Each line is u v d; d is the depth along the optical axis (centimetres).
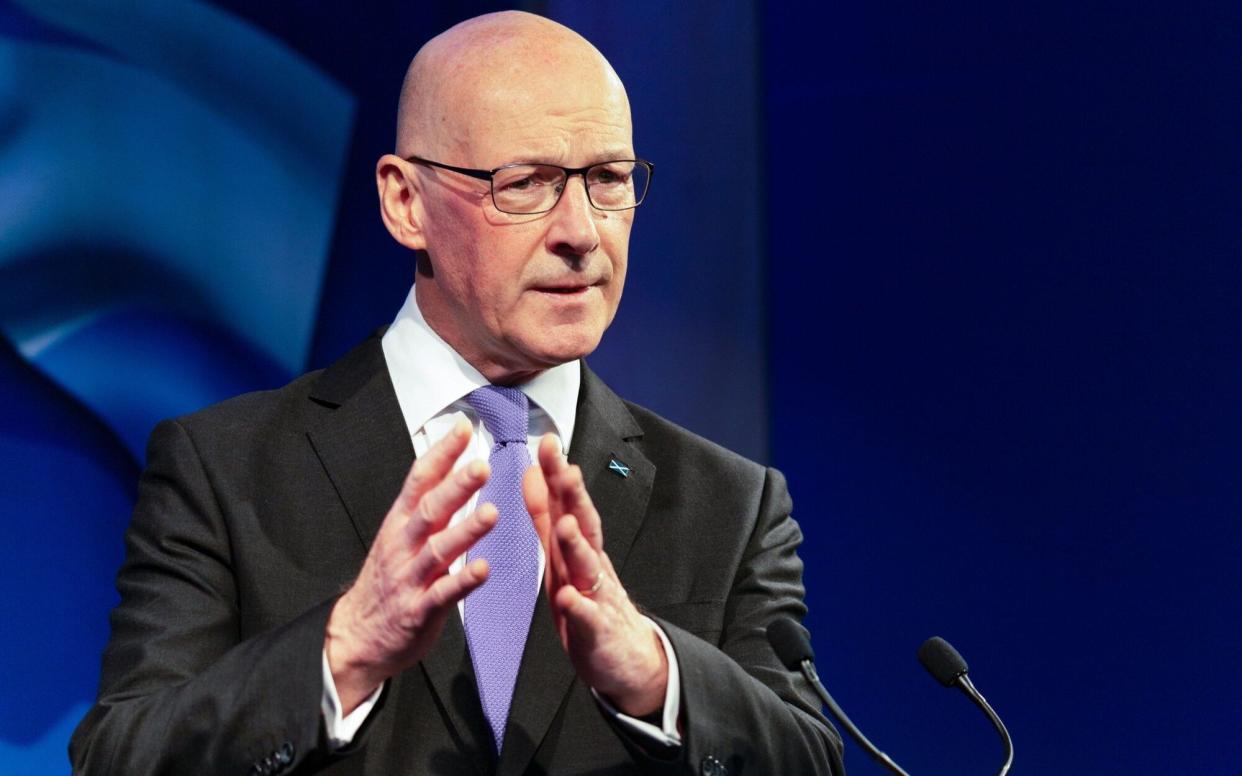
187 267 651
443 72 391
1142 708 723
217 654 368
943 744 731
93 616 628
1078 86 739
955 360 743
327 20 683
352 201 684
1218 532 723
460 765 358
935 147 748
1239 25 730
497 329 381
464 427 309
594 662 321
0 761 607
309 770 321
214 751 320
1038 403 737
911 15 750
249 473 392
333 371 419
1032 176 741
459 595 301
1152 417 729
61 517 624
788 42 753
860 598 740
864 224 750
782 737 349
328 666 318
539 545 383
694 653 340
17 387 621
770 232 750
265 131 668
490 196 376
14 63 623
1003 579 735
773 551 415
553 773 361
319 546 382
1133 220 734
